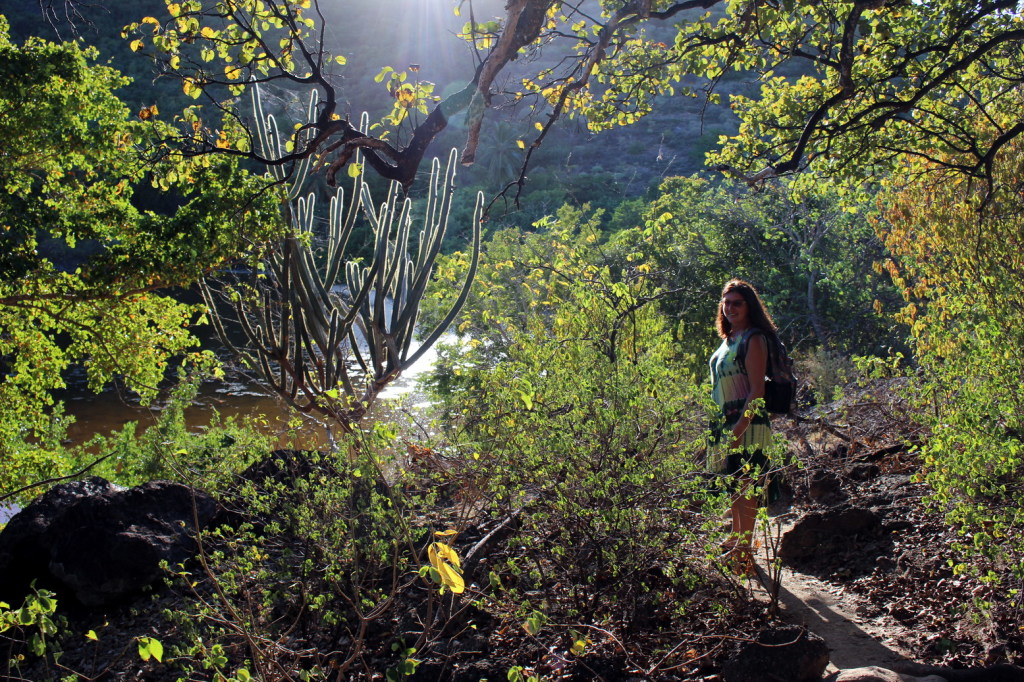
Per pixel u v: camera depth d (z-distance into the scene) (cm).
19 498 880
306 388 865
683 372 400
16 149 893
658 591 329
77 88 913
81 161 935
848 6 552
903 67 582
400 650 326
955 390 383
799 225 1619
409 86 463
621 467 322
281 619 347
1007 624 323
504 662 312
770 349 403
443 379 446
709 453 368
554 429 335
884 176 704
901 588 376
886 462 555
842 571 406
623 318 530
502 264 1130
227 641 339
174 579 397
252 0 468
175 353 1071
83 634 377
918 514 445
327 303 909
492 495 349
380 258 940
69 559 395
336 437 420
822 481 521
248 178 732
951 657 314
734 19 582
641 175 5194
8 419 1085
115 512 411
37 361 1106
